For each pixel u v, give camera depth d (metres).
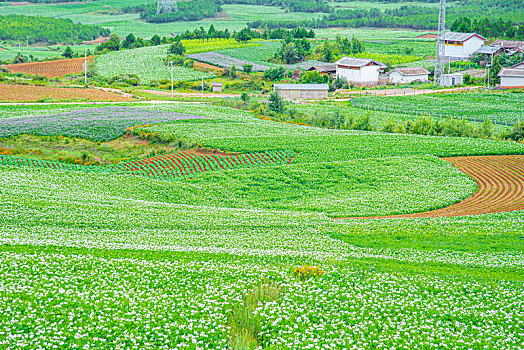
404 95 148.38
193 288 29.23
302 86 150.25
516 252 38.97
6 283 27.80
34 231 39.53
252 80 169.00
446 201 57.72
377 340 24.20
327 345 23.42
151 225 44.19
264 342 23.88
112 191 58.03
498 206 55.38
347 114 121.81
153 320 24.92
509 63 181.00
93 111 105.88
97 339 22.84
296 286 30.02
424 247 40.59
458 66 193.00
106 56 197.50
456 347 23.73
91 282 29.22
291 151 79.50
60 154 74.19
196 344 23.08
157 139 83.94
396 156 76.56
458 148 80.19
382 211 54.44
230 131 91.88
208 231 43.59
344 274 32.50
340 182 66.50
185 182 65.94
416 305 28.11
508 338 24.62
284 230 44.81
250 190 63.72
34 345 21.91
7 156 70.75
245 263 33.97
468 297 29.61
